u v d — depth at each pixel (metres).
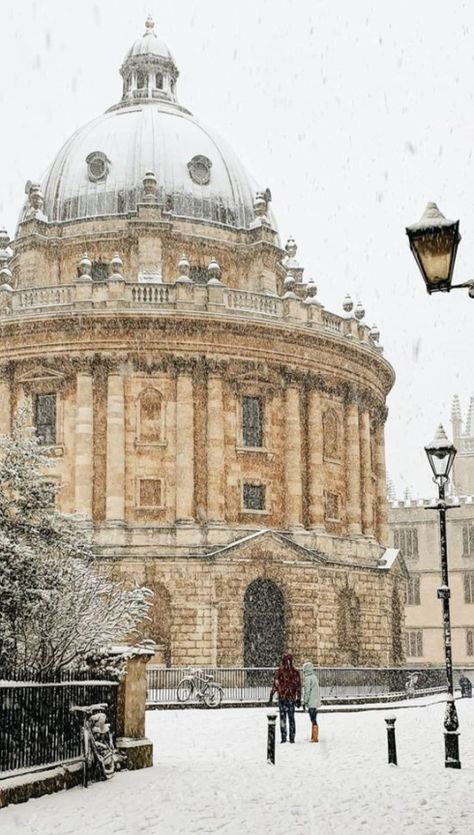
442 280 12.27
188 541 50.97
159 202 58.59
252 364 54.28
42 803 17.56
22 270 59.56
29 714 19.08
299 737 29.23
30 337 53.25
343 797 17.69
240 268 60.72
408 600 92.19
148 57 68.19
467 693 55.28
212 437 52.59
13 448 29.42
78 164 61.75
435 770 21.09
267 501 54.03
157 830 14.81
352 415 58.78
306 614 52.34
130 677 23.06
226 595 50.31
